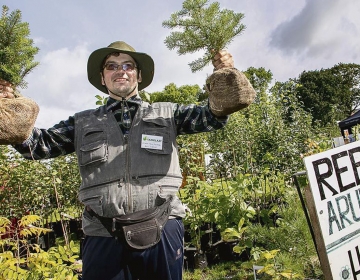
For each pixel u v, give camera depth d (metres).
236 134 5.51
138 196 1.68
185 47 1.66
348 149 2.28
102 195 1.70
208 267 4.38
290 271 2.55
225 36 1.60
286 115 7.05
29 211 5.18
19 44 1.57
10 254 2.52
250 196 4.49
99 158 1.73
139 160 1.74
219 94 1.51
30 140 1.69
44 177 5.09
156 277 1.71
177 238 1.77
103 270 1.70
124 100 1.90
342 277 2.04
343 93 33.22
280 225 3.08
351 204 2.19
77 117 1.93
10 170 4.94
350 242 2.13
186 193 4.43
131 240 1.60
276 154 5.61
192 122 1.83
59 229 6.18
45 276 2.44
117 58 1.93
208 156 6.05
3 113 1.38
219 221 3.92
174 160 1.83
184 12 1.66
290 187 4.39
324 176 2.13
